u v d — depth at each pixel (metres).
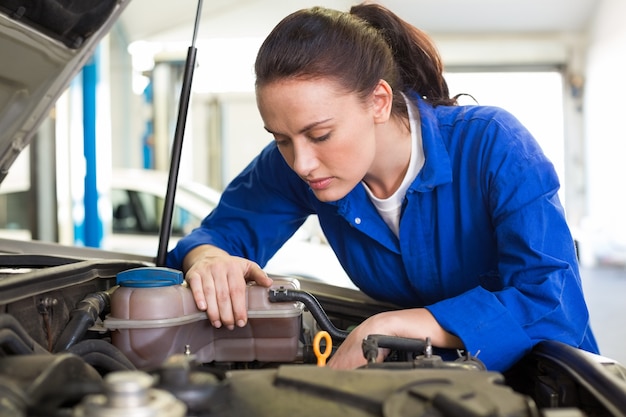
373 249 1.21
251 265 1.02
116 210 4.91
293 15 0.96
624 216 7.43
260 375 0.65
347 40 0.94
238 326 0.99
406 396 0.58
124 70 7.03
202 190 4.64
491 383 0.60
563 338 1.01
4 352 0.69
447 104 1.21
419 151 1.12
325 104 0.91
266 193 1.35
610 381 0.73
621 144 7.42
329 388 0.59
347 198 1.17
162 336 0.91
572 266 1.05
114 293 0.93
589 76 8.36
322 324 1.00
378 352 0.87
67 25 1.06
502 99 8.53
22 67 1.10
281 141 0.97
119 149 7.25
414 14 8.12
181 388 0.56
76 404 0.57
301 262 3.67
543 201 1.03
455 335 0.96
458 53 8.39
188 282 0.99
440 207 1.12
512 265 1.03
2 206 4.57
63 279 0.91
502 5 8.03
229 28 6.98
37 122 1.27
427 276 1.17
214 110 8.05
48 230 4.50
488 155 1.07
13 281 0.77
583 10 8.15
